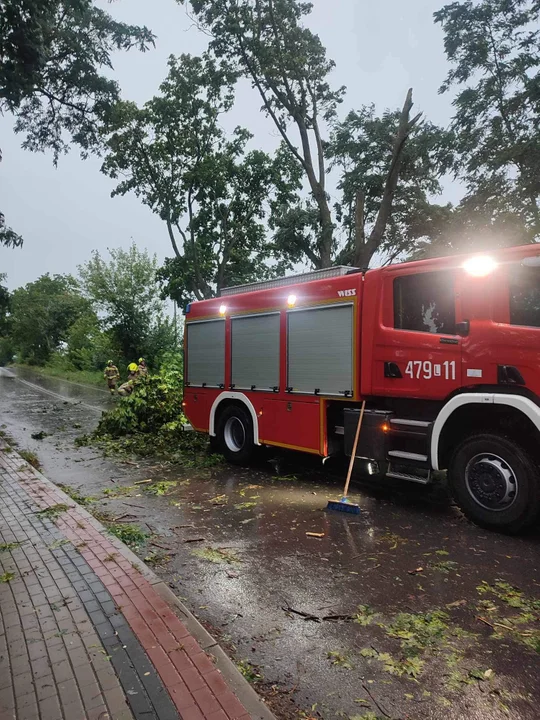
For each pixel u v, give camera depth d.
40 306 55.53
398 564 4.30
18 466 7.88
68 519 5.28
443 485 6.72
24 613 3.34
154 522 5.50
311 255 20.12
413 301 5.65
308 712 2.56
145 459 8.88
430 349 5.43
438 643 3.13
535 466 4.73
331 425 6.65
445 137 16.50
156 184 22.88
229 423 8.20
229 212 24.02
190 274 23.88
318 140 19.72
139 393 11.68
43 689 2.58
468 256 5.23
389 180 16.88
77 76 14.34
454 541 4.79
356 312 6.14
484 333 5.02
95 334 35.09
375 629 3.31
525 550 4.56
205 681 2.65
